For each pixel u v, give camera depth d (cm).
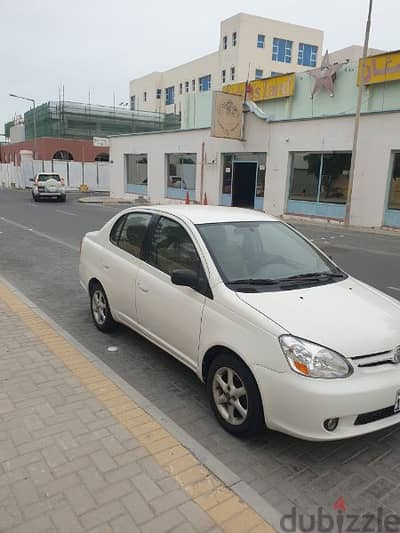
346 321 320
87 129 5188
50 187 2827
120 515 249
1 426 328
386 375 298
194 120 3341
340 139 1864
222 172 2486
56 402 363
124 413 350
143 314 436
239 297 338
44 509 251
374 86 2047
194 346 364
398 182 1717
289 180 2127
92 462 291
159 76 6178
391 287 830
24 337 501
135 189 3241
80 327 557
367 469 300
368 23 1689
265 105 2648
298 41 4822
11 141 6594
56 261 967
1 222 1652
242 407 323
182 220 418
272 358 296
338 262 1064
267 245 417
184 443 315
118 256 487
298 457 310
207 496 266
